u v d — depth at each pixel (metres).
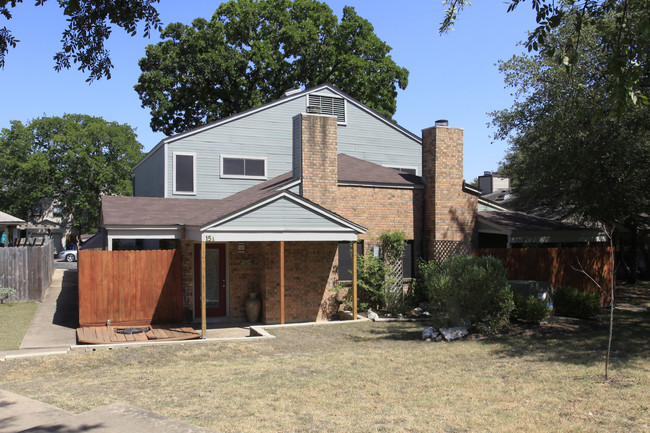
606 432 5.69
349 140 22.72
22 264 18.98
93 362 9.89
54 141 51.69
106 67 7.68
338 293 16.11
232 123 20.59
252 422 6.13
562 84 14.80
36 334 13.30
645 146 13.62
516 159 26.47
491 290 11.91
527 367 8.84
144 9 7.46
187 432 5.08
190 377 8.55
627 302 18.62
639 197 16.11
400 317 15.21
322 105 22.22
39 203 58.22
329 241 15.95
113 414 5.70
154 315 14.70
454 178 17.66
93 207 51.72
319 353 10.59
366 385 7.87
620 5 8.11
